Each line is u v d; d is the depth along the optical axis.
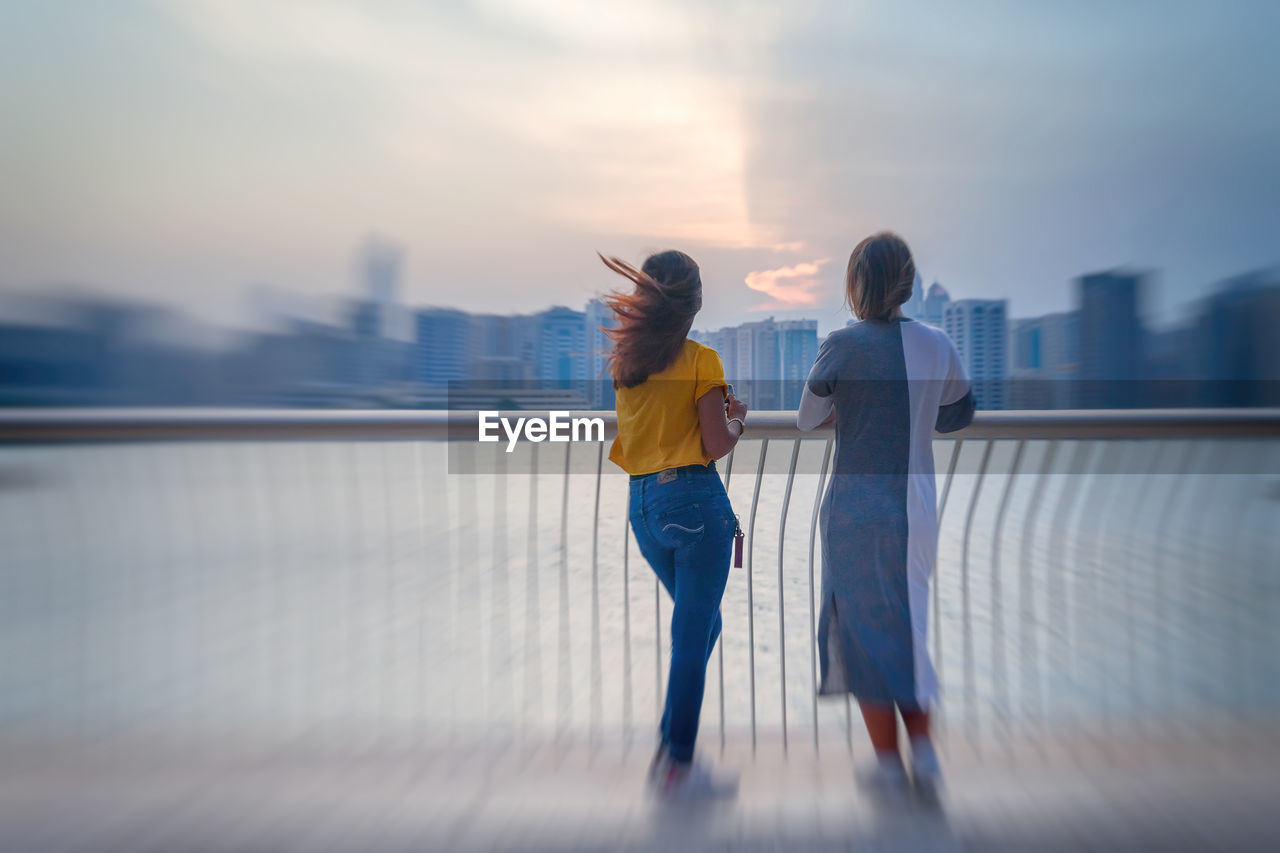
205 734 2.49
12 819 2.05
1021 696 2.69
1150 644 3.07
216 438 2.28
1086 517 3.10
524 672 3.06
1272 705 2.56
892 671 2.11
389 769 2.28
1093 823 2.03
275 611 3.61
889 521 2.12
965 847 1.95
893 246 2.19
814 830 2.00
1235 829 2.00
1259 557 3.16
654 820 2.04
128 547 3.19
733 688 2.93
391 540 3.11
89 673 3.05
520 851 1.93
